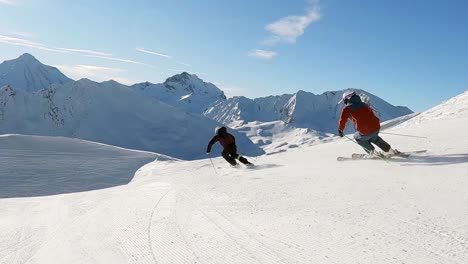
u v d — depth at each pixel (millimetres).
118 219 6215
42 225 6910
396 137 12328
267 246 4059
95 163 43594
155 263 4062
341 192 5945
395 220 4371
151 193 8305
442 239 3713
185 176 10727
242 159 10586
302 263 3545
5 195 29859
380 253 3531
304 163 9648
